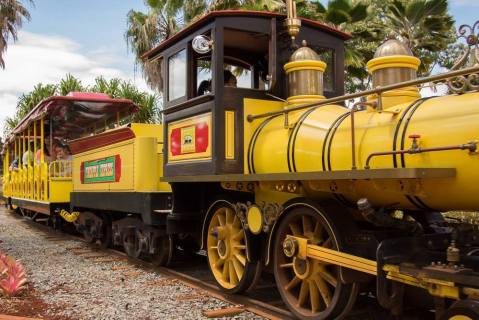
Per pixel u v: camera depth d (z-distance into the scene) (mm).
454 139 3662
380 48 4852
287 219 5059
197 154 6027
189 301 5754
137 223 8117
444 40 16234
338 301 4496
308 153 4793
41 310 5395
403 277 3914
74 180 10867
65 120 12344
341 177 4039
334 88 6312
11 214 18344
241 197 6039
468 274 3459
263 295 6082
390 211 4758
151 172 7684
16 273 6273
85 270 7621
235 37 6047
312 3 15000
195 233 6891
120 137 8375
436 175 3574
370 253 4430
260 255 5535
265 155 5355
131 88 23141
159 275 7277
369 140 4258
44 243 10750
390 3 16500
